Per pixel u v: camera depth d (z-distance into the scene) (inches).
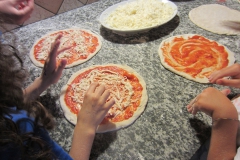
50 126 26.0
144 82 39.6
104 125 32.6
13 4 40.7
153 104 35.9
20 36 56.4
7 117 19.9
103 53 48.3
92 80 40.5
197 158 31.1
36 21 63.8
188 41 48.9
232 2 63.5
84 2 71.3
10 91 20.7
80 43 51.1
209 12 58.7
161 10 56.4
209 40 48.6
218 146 26.8
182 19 57.7
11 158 19.9
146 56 46.4
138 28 50.2
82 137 27.8
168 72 42.0
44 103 37.8
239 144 27.9
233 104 30.3
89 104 29.7
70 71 44.4
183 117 33.3
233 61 42.4
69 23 60.8
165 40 49.7
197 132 31.0
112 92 37.7
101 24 55.4
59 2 65.4
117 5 61.6
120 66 43.6
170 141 30.3
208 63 42.6
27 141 20.7
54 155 23.9
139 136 31.3
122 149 29.9
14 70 22.9
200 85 38.6
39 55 48.8
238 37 48.9
